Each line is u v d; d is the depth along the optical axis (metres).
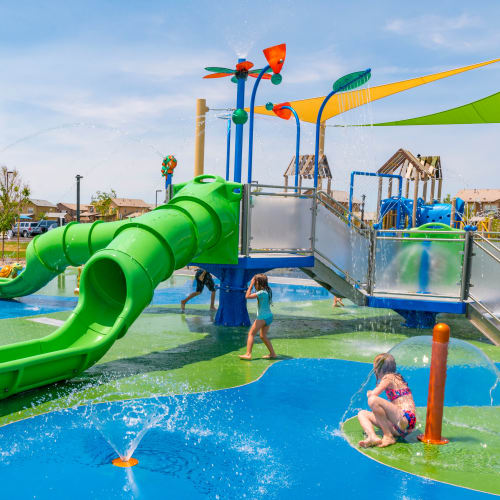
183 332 9.88
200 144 21.72
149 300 7.16
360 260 10.83
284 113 13.42
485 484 3.89
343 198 27.59
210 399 5.89
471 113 21.62
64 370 6.16
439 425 4.67
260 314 7.84
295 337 9.79
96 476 3.89
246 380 6.72
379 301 10.48
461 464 4.21
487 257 9.69
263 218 9.92
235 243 9.67
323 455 4.38
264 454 4.38
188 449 4.44
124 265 6.79
